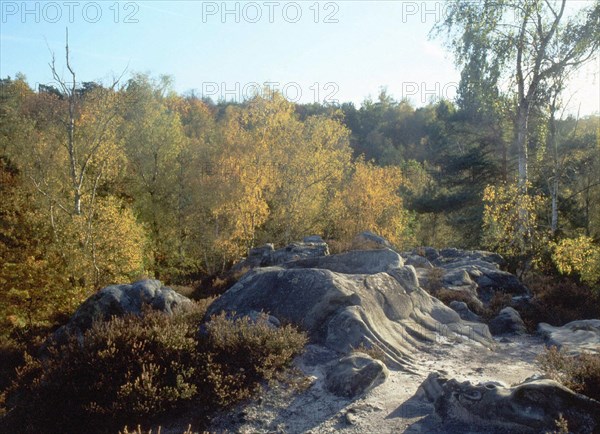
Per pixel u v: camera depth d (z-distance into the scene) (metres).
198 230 38.22
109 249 27.62
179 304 12.29
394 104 101.62
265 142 35.94
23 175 32.22
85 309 12.58
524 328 11.61
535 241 17.97
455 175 32.53
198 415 6.54
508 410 5.40
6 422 7.33
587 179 29.70
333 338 8.40
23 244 30.59
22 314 24.56
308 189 37.56
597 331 10.32
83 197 29.52
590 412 5.25
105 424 6.49
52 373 7.34
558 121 27.25
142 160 40.09
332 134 39.00
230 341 7.52
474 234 31.30
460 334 10.29
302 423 6.16
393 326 9.53
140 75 47.16
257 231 38.56
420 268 15.52
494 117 28.58
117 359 7.25
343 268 12.45
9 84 60.72
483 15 21.33
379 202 39.50
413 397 6.58
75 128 31.70
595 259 13.10
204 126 61.22
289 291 9.52
